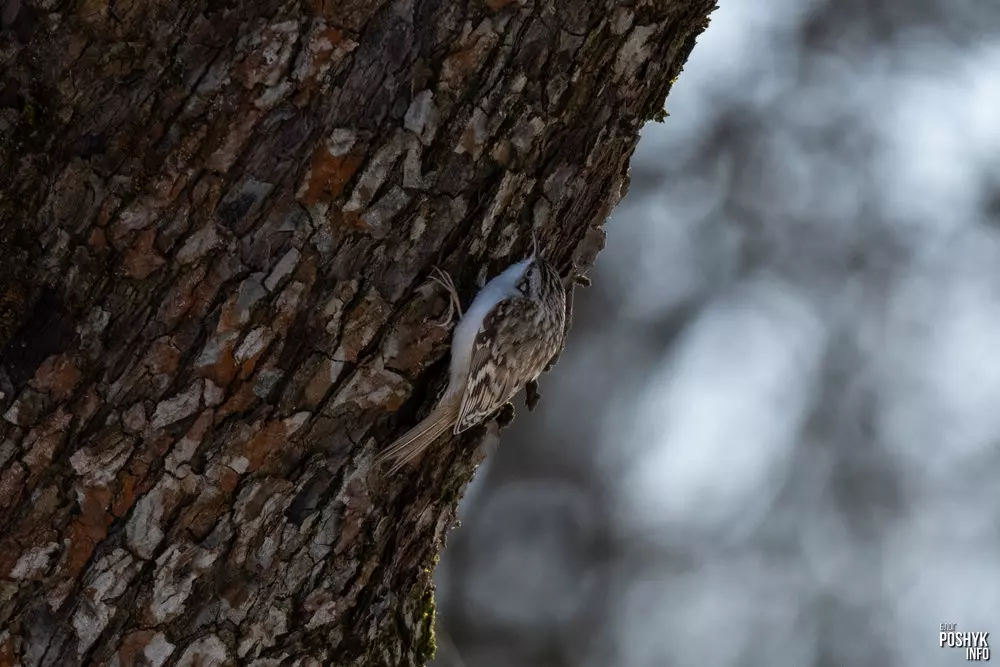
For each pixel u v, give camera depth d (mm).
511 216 7312
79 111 7254
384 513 7324
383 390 7297
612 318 11609
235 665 7297
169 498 7270
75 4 7246
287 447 7285
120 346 7262
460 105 7273
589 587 11664
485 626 11422
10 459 7262
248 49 7250
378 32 7254
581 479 11680
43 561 7266
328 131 7258
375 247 7277
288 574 7301
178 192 7254
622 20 7289
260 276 7262
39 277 7258
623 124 7320
